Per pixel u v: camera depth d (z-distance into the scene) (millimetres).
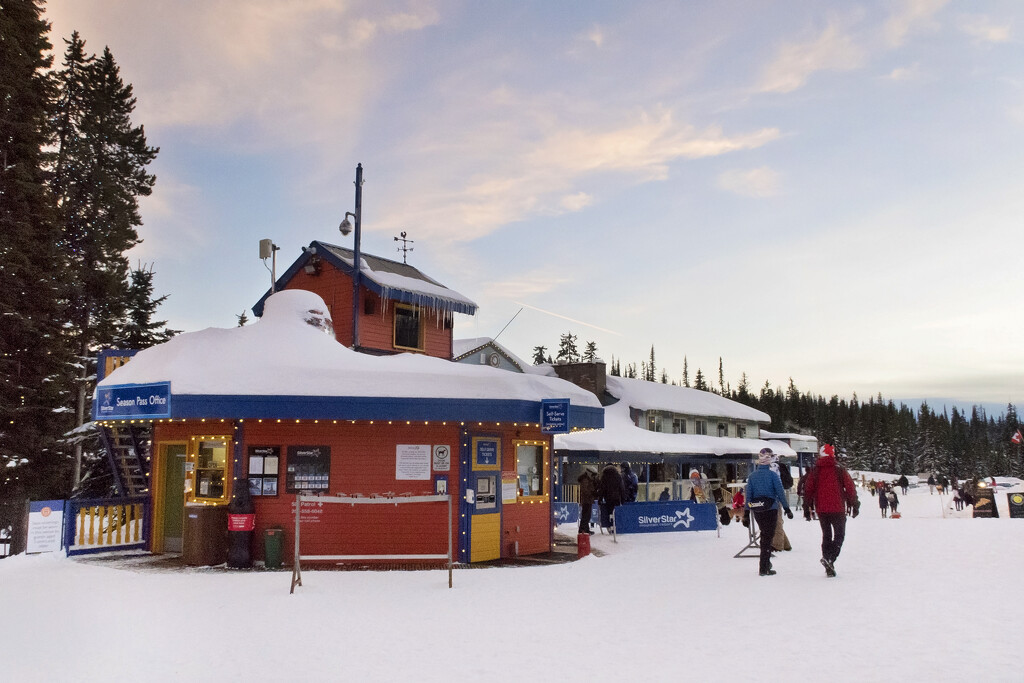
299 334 16172
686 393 47875
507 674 6434
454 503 14773
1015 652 6520
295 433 14555
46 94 30297
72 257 35344
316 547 14328
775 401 120062
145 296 38000
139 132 39406
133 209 38156
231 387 14133
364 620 8875
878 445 121188
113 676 6500
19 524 14812
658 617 8750
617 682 6094
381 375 14820
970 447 136750
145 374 14820
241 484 14195
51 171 32844
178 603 10078
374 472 14562
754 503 11453
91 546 15648
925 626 7598
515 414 14688
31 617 9141
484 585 11570
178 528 16062
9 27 27234
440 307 22562
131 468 18547
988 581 10195
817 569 11805
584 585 11469
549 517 16938
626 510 19422
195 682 6297
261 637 7984
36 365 27406
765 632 7645
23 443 26328
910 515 35594
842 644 6996
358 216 21266
